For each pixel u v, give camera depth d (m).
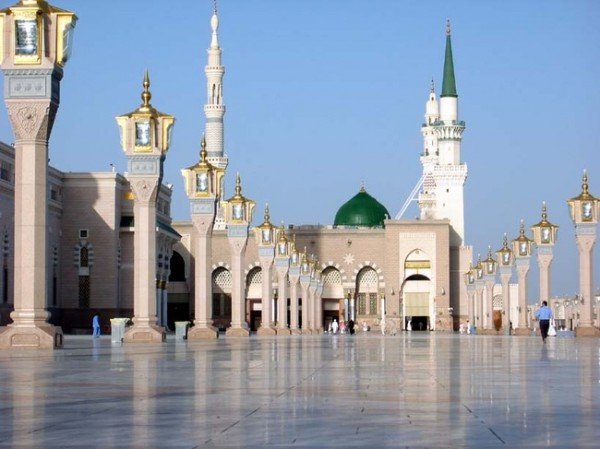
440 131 166.75
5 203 91.00
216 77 146.62
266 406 14.95
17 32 34.25
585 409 14.48
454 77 168.38
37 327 34.59
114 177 109.25
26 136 34.50
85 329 108.12
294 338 72.06
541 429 12.14
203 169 64.25
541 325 57.59
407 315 156.25
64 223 109.06
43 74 34.38
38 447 10.66
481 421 12.98
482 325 130.62
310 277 127.06
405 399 16.17
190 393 17.20
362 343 55.69
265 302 91.12
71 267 109.00
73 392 17.27
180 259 151.38
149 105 51.91
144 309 51.69
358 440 11.22
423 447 10.65
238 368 25.28
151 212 51.38
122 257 111.62
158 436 11.56
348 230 157.50
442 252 154.88
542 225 87.31
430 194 170.75
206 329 64.12
